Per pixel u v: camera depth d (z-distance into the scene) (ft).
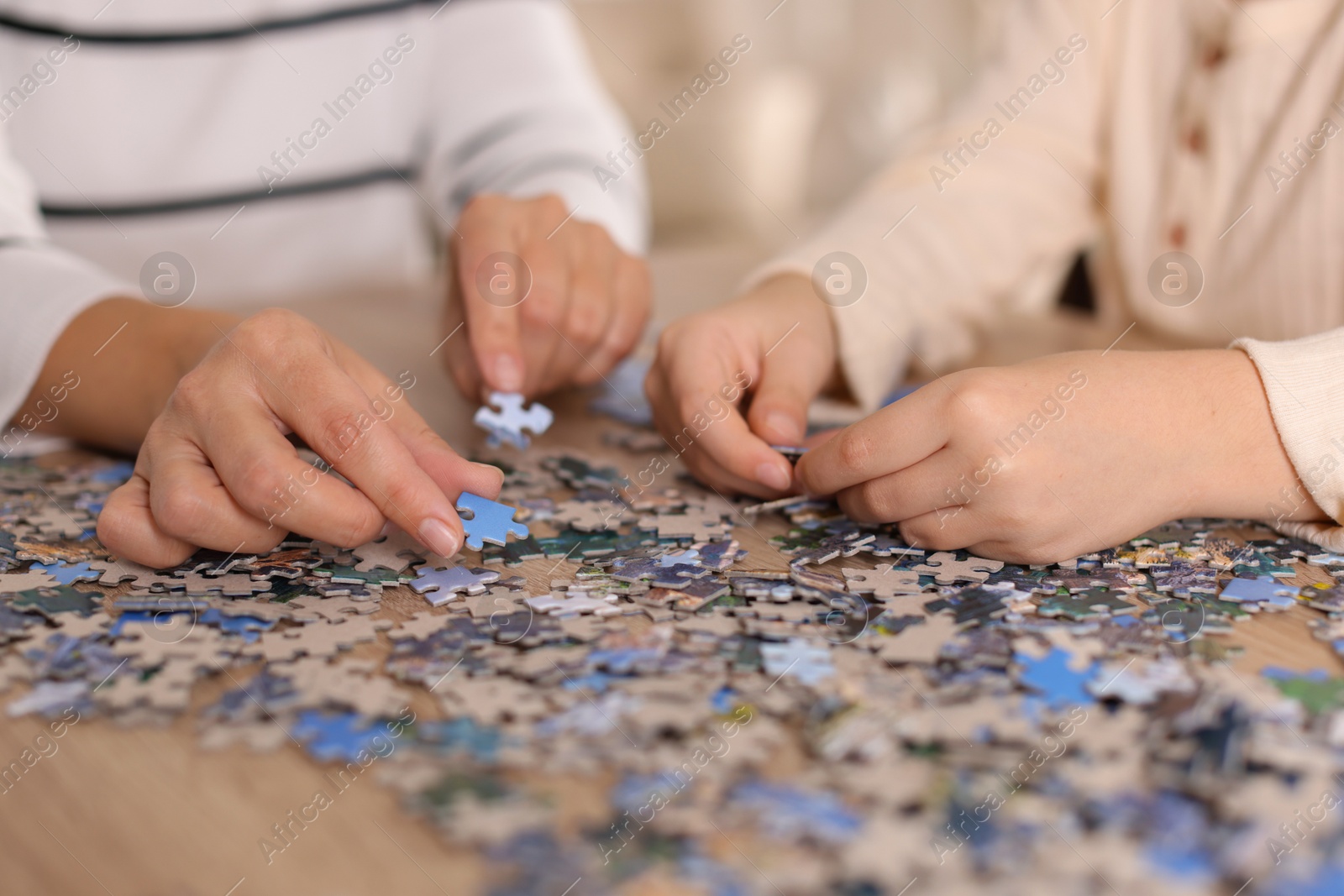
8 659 2.41
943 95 12.07
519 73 4.34
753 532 2.67
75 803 2.25
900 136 11.99
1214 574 2.54
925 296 3.18
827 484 2.63
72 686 2.37
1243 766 2.26
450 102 4.40
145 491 2.59
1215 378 2.60
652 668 2.38
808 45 13.71
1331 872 2.17
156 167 4.17
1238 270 3.25
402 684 2.37
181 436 2.60
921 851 2.19
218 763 2.28
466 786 2.25
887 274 3.14
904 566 2.57
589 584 2.54
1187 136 3.32
